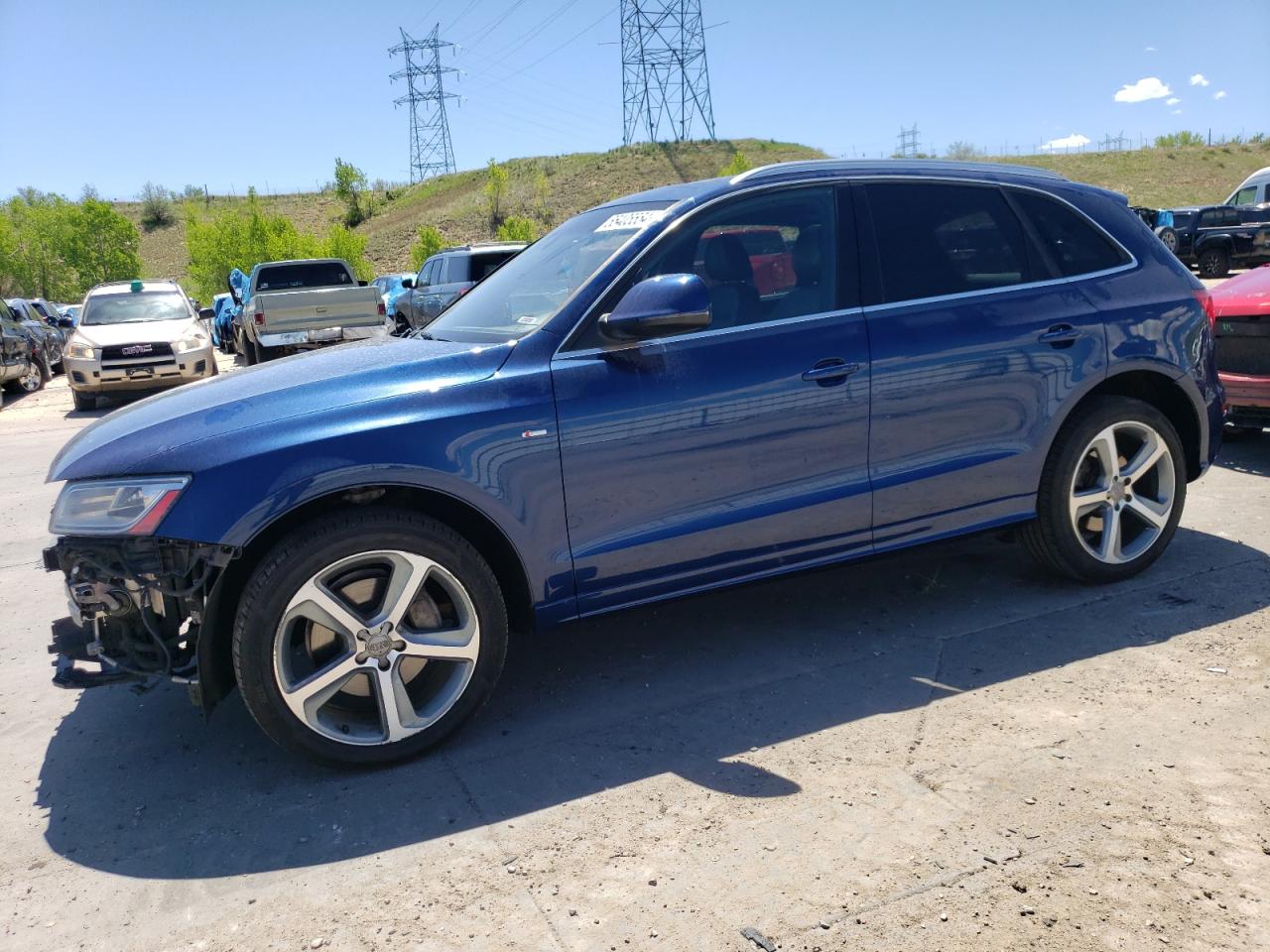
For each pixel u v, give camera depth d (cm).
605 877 245
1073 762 285
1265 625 375
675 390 327
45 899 248
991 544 491
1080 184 418
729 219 349
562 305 328
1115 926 216
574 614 329
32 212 6544
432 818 276
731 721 324
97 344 1286
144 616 288
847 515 360
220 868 258
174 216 9394
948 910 224
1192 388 422
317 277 1762
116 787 303
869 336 355
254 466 281
